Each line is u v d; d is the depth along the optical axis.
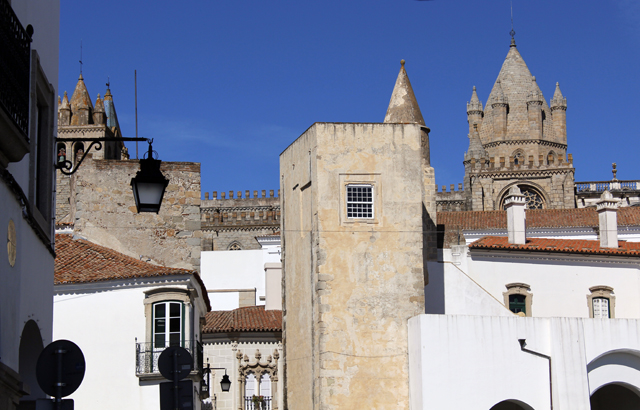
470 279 43.12
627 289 49.16
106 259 37.81
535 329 36.53
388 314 37.66
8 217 16.11
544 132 129.00
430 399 35.25
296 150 41.78
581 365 36.28
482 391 35.62
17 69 15.48
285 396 41.75
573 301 48.62
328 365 36.84
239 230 104.75
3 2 14.78
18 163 17.44
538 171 112.25
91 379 34.69
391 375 37.03
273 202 118.44
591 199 114.12
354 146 39.00
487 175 113.38
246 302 62.41
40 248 19.19
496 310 42.91
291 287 41.81
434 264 43.38
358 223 38.34
